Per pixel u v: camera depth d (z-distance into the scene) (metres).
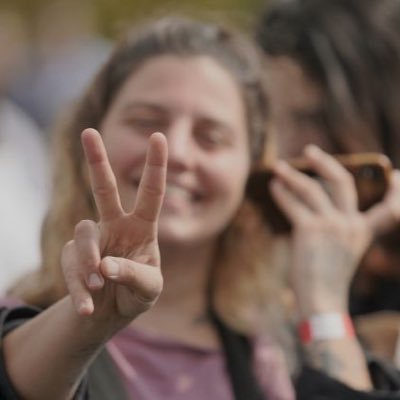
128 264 4.89
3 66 12.52
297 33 8.24
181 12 7.86
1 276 9.86
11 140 12.01
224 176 6.72
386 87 8.12
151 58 6.85
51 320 5.21
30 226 10.21
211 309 7.03
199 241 6.71
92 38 16.39
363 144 8.15
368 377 6.81
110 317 5.06
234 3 15.08
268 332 7.11
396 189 7.42
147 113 6.66
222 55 6.98
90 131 4.97
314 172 7.45
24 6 15.93
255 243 7.34
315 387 6.51
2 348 5.30
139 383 6.47
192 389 6.57
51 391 5.18
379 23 8.20
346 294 7.23
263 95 7.19
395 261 7.95
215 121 6.72
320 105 8.12
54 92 14.53
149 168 4.99
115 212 5.03
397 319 7.52
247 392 6.64
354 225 7.30
